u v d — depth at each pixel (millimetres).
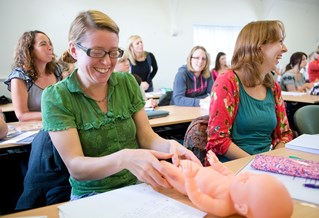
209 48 6238
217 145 1229
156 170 686
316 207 617
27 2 4180
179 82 2676
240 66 1311
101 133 967
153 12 5340
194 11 5844
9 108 3068
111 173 776
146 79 4230
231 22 6473
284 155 974
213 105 1270
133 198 681
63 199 1122
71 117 926
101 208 636
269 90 1387
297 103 3074
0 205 1554
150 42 5410
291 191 681
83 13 899
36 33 2152
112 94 1027
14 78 2096
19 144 1470
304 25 7863
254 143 1312
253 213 507
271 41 1225
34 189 1157
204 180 601
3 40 4078
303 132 1534
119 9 4973
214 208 569
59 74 2338
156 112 2100
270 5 6789
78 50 899
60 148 885
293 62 4098
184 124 2197
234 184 550
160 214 598
